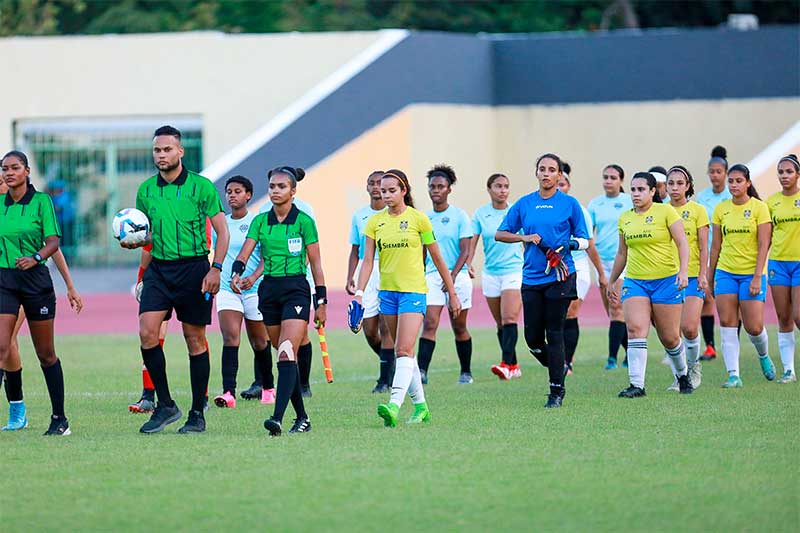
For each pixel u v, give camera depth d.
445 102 108.69
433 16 149.88
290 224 39.50
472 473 31.98
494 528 26.64
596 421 40.50
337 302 96.38
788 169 49.19
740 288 49.78
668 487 30.23
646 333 46.62
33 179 118.94
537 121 111.56
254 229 39.97
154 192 38.53
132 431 40.00
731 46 106.81
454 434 38.19
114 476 32.09
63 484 31.20
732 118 106.81
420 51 107.31
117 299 105.44
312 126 102.12
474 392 49.28
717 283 50.22
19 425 41.06
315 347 68.50
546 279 44.16
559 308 44.12
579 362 60.06
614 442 36.31
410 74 106.69
